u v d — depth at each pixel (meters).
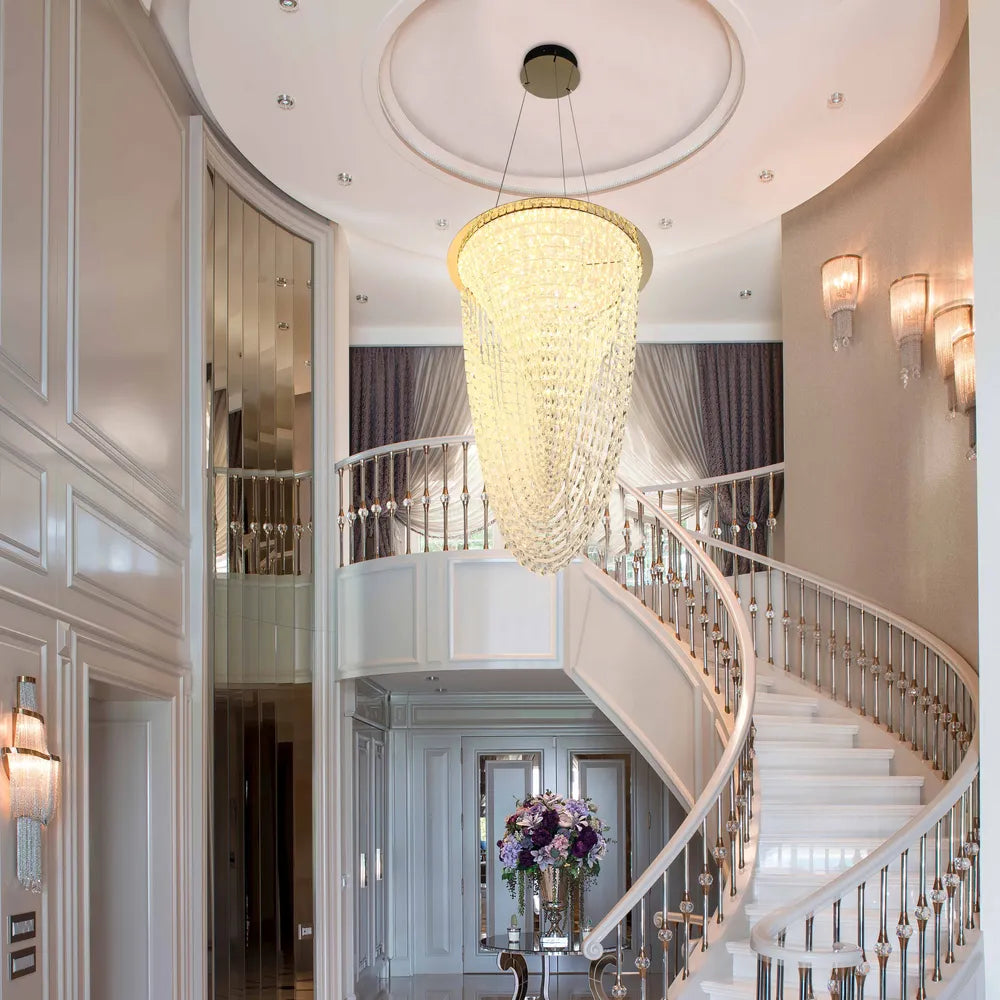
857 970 5.38
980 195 5.78
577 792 12.12
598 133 8.31
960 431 7.56
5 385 4.49
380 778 11.51
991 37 5.81
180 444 7.16
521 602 8.74
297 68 7.18
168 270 7.03
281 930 8.25
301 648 8.88
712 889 10.49
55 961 4.73
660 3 6.90
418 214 9.33
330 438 9.34
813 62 7.19
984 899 5.73
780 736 8.08
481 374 6.70
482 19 7.05
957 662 7.40
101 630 5.47
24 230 4.75
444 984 11.15
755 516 11.76
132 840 6.55
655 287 11.33
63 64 5.32
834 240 9.41
